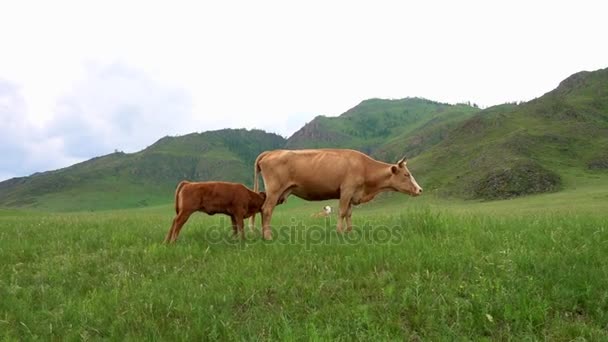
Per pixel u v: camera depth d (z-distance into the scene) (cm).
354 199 1220
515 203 6894
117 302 679
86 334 596
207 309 646
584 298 643
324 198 1215
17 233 1215
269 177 1155
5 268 872
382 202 9469
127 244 1055
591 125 13600
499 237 925
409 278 722
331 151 1199
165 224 1508
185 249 944
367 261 797
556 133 12838
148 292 706
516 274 716
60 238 1132
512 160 10556
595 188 8469
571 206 5022
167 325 616
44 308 688
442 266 762
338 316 618
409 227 1092
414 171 12344
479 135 14000
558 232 932
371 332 566
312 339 536
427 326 592
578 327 577
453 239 931
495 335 580
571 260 772
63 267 860
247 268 801
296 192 1188
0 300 707
